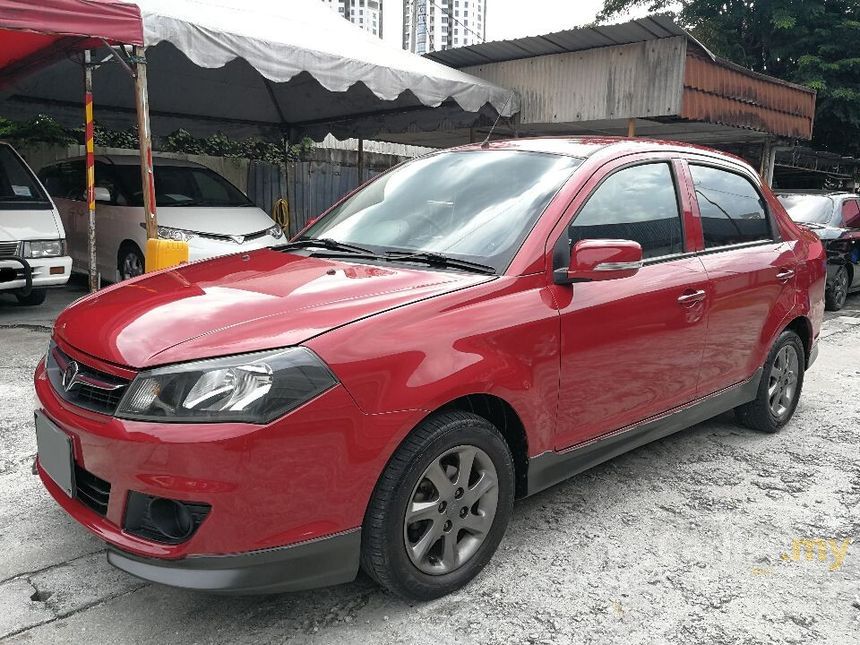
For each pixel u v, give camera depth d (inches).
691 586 108.8
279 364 83.7
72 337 97.8
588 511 132.7
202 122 498.0
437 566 101.4
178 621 96.2
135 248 323.9
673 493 141.7
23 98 417.4
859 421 191.2
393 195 139.3
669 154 144.7
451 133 507.2
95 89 423.2
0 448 149.6
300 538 85.4
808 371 247.6
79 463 89.7
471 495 102.7
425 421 95.6
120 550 85.9
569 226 117.6
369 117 477.1
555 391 111.2
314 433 84.2
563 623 98.3
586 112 382.3
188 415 81.4
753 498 140.6
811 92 447.5
